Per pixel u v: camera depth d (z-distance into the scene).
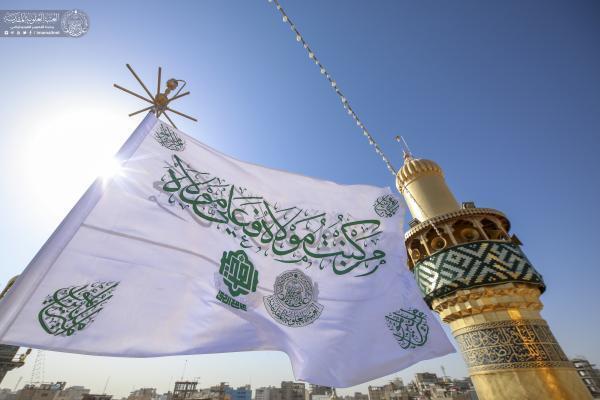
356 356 4.03
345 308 4.46
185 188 4.33
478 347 5.23
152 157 4.24
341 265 4.95
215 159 4.97
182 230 3.99
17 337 2.58
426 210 7.12
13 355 16.19
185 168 4.50
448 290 5.65
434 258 6.09
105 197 3.58
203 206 4.38
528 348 4.89
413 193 7.54
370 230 5.50
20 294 2.72
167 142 4.51
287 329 4.00
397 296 4.86
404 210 5.83
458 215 6.25
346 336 4.17
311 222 5.23
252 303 4.05
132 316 3.17
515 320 5.18
